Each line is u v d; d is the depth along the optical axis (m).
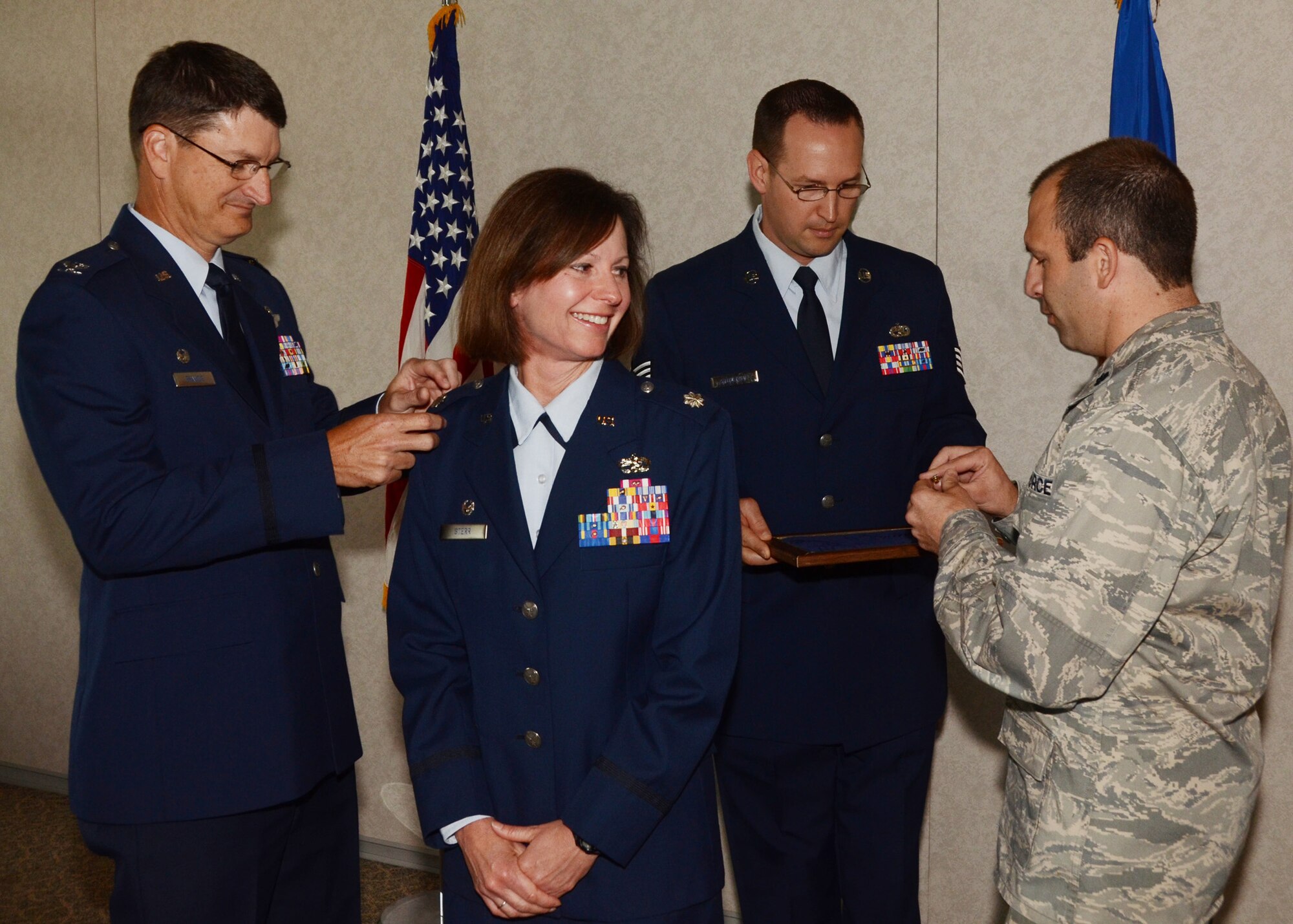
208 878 1.75
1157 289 1.46
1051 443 1.47
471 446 1.62
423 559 1.63
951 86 2.60
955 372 2.24
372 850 3.36
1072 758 1.42
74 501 1.65
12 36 3.62
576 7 2.93
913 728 2.10
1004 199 2.58
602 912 1.47
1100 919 1.41
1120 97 2.35
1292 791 2.45
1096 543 1.31
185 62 1.74
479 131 3.08
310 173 3.29
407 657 1.63
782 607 2.09
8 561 3.82
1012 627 1.35
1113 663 1.32
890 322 2.16
